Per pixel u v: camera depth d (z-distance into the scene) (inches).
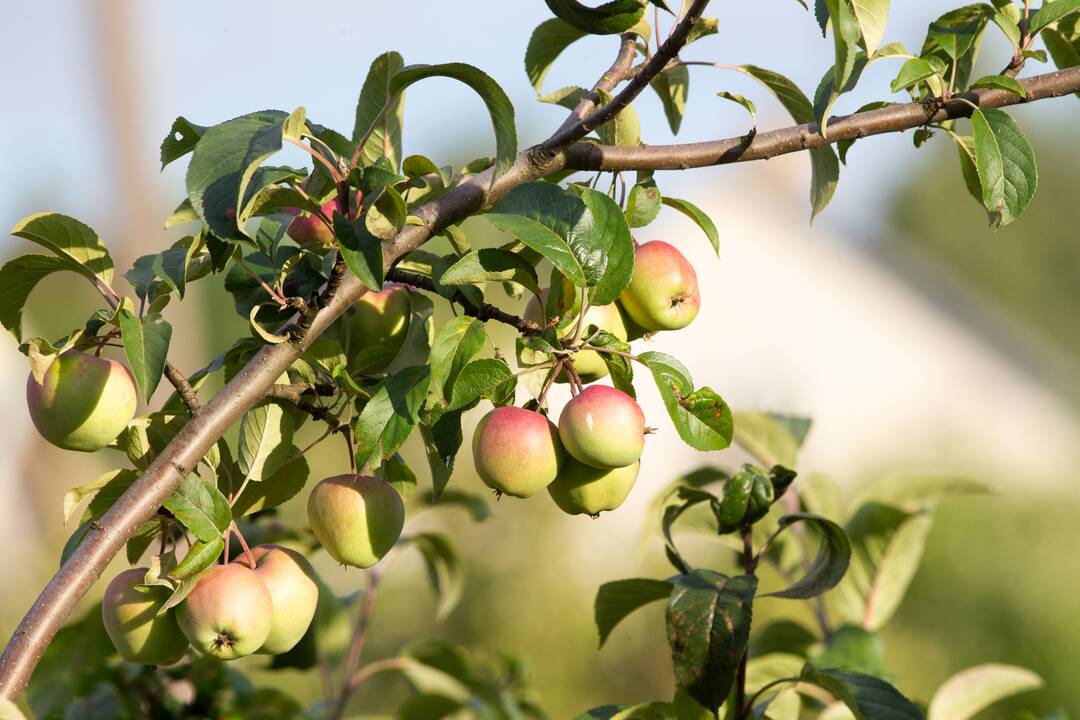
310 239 249.0
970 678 334.6
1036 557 1354.6
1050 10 256.4
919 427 1943.9
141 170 1314.0
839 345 1962.4
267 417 227.0
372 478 230.8
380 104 253.6
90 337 213.6
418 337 263.7
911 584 1302.9
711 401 215.9
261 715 355.3
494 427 215.9
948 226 4229.8
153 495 198.1
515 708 391.5
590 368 239.5
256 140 198.7
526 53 288.2
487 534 989.2
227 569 211.5
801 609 826.8
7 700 178.1
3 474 1190.9
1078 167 4106.8
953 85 255.9
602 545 1053.2
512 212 220.2
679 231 1973.4
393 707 826.8
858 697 243.3
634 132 266.1
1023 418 2014.0
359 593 395.2
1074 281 4094.5
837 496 358.3
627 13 225.0
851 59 218.1
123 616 212.7
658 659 959.0
